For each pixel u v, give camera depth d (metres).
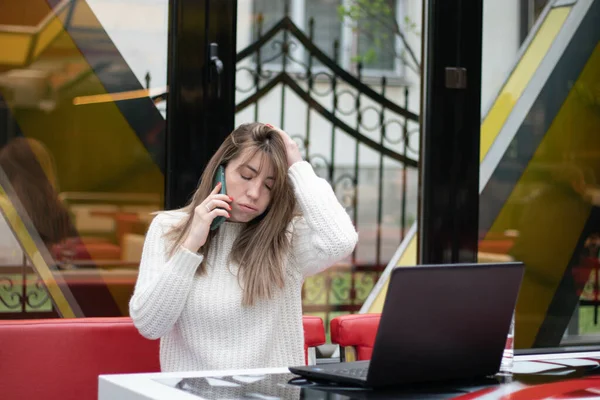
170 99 2.63
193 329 1.82
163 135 2.66
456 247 3.06
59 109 2.64
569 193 3.36
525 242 3.30
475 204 3.09
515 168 3.27
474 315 1.42
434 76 3.02
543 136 3.31
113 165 2.67
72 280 2.66
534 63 3.29
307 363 2.05
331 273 5.43
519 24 3.25
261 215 1.91
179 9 2.61
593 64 3.38
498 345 1.48
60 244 2.65
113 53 2.66
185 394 1.28
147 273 1.83
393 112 6.23
